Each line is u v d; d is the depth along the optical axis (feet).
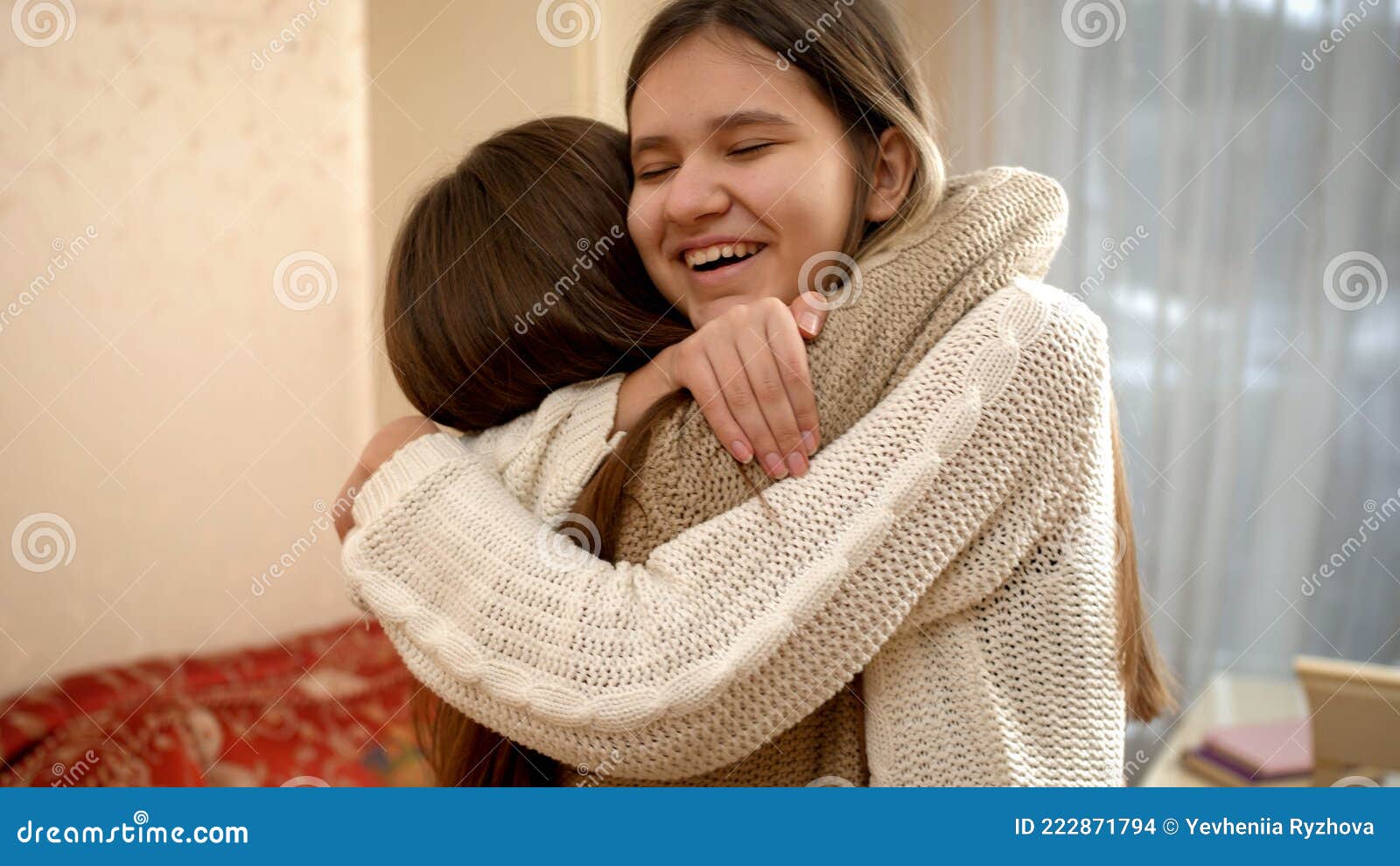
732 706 2.23
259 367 8.38
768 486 2.42
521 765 2.82
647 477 2.52
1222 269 7.90
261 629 8.47
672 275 2.69
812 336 2.47
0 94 7.15
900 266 2.51
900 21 3.10
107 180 7.59
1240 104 7.77
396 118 7.02
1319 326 7.72
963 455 2.29
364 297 8.86
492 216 2.77
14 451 7.31
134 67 7.64
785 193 2.50
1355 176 7.52
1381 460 7.70
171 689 7.37
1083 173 8.15
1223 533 8.05
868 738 2.50
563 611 2.30
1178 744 5.81
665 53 2.57
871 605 2.25
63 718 6.98
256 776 6.94
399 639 2.53
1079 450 2.39
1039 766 2.34
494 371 2.78
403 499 2.53
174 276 7.93
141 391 7.84
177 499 8.05
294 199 8.45
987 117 8.27
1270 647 8.02
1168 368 8.10
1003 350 2.33
